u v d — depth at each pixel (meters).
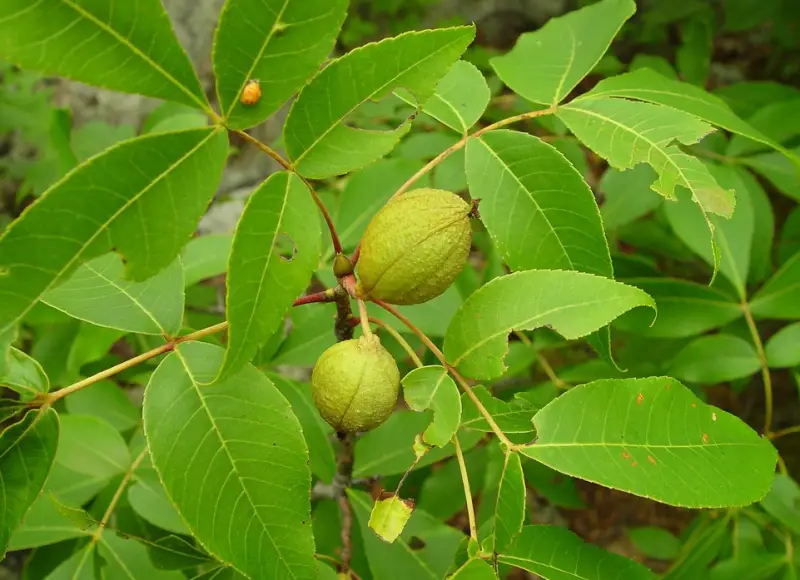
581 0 0.90
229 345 0.31
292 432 0.33
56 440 0.34
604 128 0.37
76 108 0.88
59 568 0.41
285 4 0.31
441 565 0.41
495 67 0.40
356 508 0.43
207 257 0.45
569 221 0.36
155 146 0.31
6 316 0.30
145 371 0.49
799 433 0.74
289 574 0.32
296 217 0.32
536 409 0.35
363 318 0.35
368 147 0.33
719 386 0.77
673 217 0.45
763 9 0.69
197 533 0.32
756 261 0.46
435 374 0.35
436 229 0.34
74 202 0.30
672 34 0.84
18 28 0.30
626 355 0.50
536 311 0.34
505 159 0.36
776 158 0.48
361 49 0.32
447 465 0.48
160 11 0.30
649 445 0.33
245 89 0.31
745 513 0.45
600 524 0.81
